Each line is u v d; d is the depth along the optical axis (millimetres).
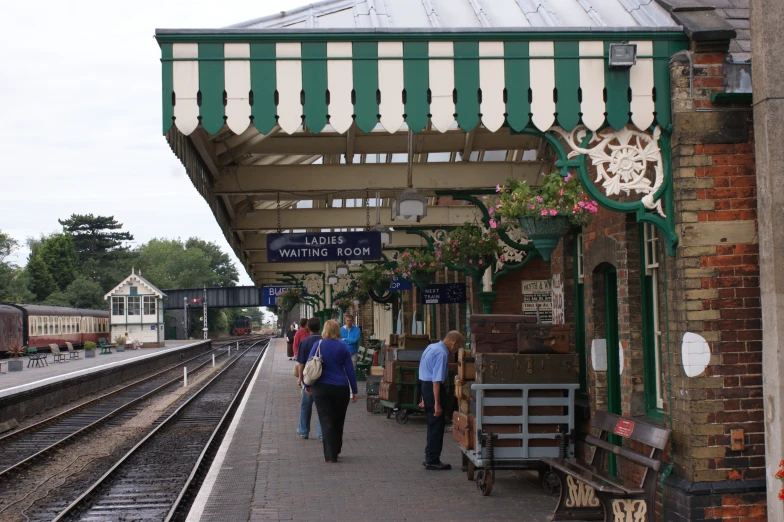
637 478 7289
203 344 69688
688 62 6273
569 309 9641
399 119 6383
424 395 9516
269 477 8984
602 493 6031
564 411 7945
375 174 11867
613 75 6340
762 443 6125
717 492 6012
